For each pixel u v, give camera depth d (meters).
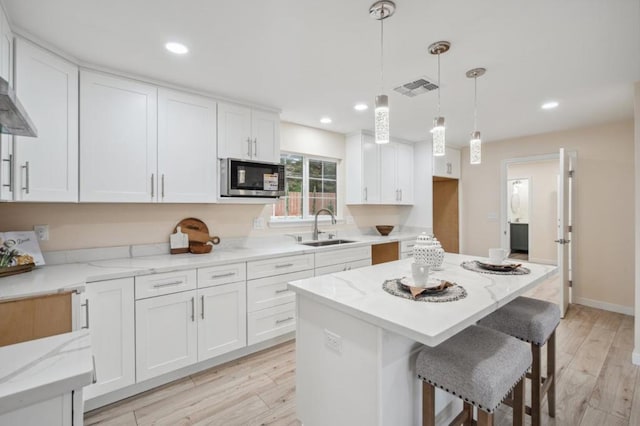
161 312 2.17
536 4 1.52
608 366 2.47
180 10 1.56
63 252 2.27
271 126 3.05
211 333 2.40
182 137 2.52
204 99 2.63
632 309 3.58
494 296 1.48
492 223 4.74
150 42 1.86
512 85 2.52
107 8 1.54
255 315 2.65
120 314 2.00
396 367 1.37
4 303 1.50
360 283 1.74
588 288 3.89
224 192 2.73
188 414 1.93
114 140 2.20
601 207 3.78
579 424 1.83
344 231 4.20
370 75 2.33
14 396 0.65
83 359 0.80
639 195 2.46
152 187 2.37
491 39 1.84
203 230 2.95
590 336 3.04
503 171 4.59
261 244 3.37
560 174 3.52
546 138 4.17
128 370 2.04
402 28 1.73
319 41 1.87
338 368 1.49
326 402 1.56
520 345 1.42
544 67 2.20
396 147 4.39
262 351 2.75
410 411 1.45
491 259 2.12
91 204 2.40
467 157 5.01
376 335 1.31
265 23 1.68
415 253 1.98
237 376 2.34
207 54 2.01
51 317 1.61
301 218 3.83
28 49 1.74
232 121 2.79
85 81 2.09
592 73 2.29
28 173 1.76
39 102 1.81
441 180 5.19
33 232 2.12
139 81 2.31
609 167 3.71
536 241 6.79
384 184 4.21
